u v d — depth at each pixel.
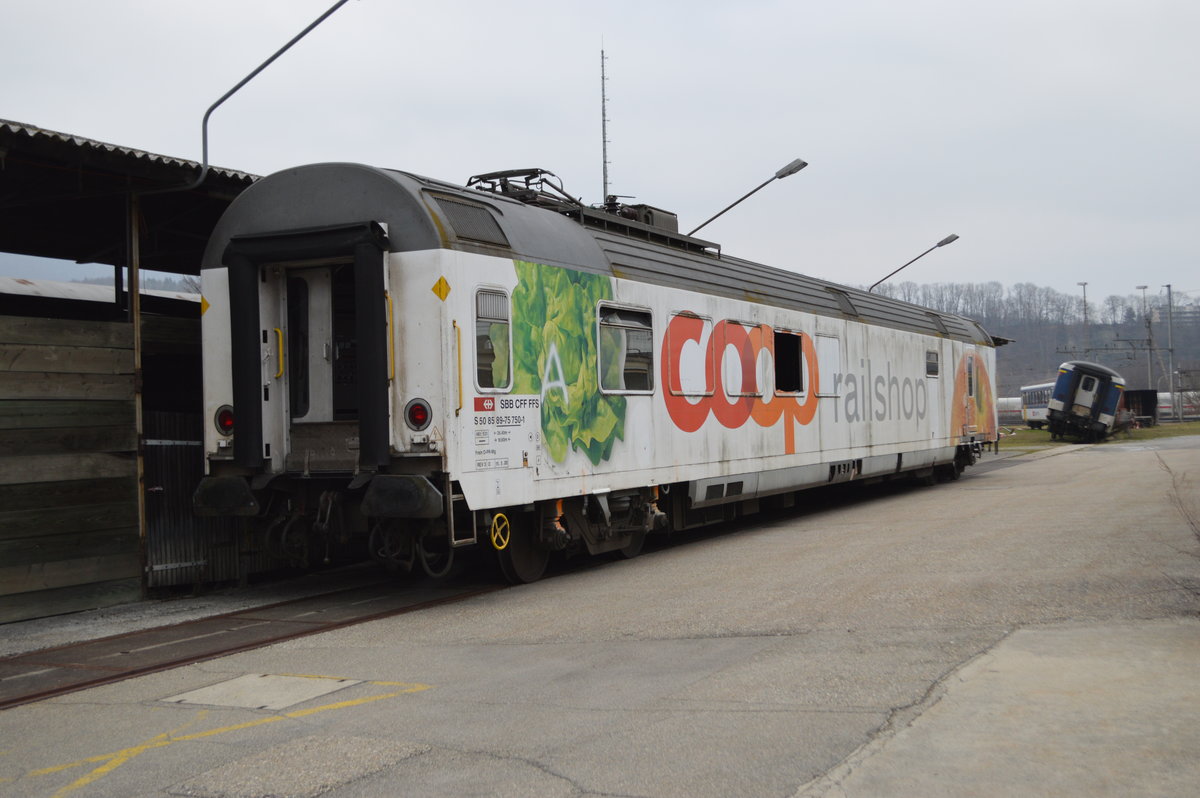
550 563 12.28
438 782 4.64
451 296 9.18
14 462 9.13
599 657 6.95
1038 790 4.23
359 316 9.20
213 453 10.12
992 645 6.67
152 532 10.39
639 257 12.50
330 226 9.38
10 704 6.43
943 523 13.95
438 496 8.91
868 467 18.56
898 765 4.58
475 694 6.12
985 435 25.50
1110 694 5.47
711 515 14.07
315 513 10.05
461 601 9.59
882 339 19.39
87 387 9.67
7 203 10.45
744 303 14.49
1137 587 8.37
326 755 5.09
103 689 6.74
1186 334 125.00
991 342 26.84
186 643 8.12
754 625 7.71
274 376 10.00
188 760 5.12
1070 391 48.72
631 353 11.91
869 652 6.68
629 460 11.75
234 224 10.05
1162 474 22.06
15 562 9.11
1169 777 4.29
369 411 9.15
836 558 11.01
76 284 12.98
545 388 10.37
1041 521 13.49
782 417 15.43
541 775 4.66
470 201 10.13
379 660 7.20
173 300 13.70
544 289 10.44
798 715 5.39
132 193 10.20
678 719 5.42
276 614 9.31
